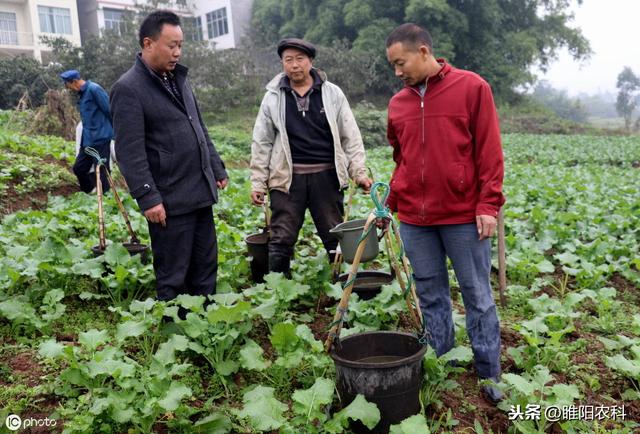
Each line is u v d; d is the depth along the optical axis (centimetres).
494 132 335
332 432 296
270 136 507
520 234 753
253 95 3170
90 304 493
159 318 402
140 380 347
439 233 366
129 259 505
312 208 519
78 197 835
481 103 335
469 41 4166
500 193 337
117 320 467
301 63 482
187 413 329
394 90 3800
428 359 347
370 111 2656
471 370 402
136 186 402
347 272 507
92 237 636
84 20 4134
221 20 4725
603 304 516
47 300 440
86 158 840
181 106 425
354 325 444
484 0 4044
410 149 355
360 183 512
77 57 2714
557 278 637
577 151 2405
